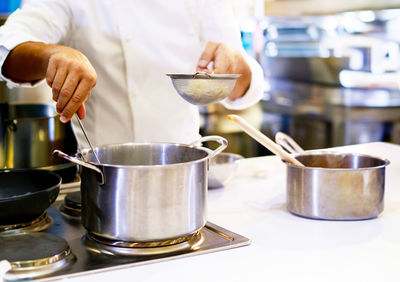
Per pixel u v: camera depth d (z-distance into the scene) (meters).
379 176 1.28
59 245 1.02
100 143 1.90
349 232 1.20
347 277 0.96
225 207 1.39
